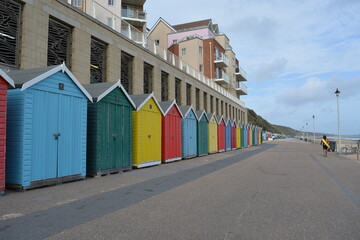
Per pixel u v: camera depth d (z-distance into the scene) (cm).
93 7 1566
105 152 1037
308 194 730
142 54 1983
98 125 1003
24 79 761
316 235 427
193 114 2003
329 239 411
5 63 1051
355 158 2028
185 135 1845
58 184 844
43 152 788
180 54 4638
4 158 691
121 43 1731
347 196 709
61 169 846
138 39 2039
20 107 741
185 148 1836
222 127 2830
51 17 1242
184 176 1039
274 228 458
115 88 1099
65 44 1334
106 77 1602
